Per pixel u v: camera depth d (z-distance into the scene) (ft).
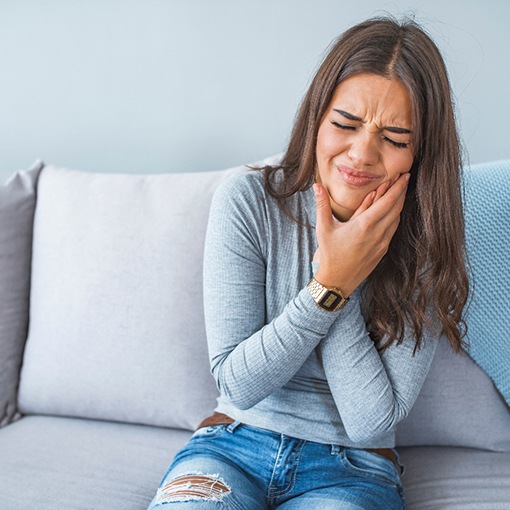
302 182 3.86
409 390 3.85
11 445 4.68
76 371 5.01
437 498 4.04
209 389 4.87
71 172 5.51
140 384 4.91
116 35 6.20
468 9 5.58
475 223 4.59
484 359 4.61
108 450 4.65
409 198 3.94
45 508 3.89
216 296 3.80
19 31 6.39
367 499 3.56
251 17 5.93
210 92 6.11
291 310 3.56
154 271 4.94
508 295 4.55
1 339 5.24
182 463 3.71
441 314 3.92
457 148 3.77
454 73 5.69
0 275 5.28
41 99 6.45
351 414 3.73
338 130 3.61
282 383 3.64
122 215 5.10
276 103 6.00
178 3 6.04
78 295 5.05
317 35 5.84
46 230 5.30
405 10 5.67
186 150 6.24
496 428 4.64
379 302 3.93
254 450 3.78
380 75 3.50
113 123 6.34
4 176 6.58
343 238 3.55
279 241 3.91
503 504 3.92
